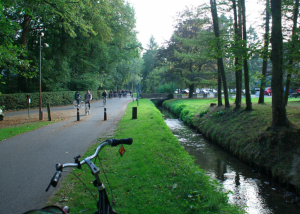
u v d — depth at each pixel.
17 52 14.02
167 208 4.09
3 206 4.11
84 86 37.06
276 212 5.63
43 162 6.63
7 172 5.84
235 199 6.38
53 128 12.50
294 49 9.26
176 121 22.25
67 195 4.48
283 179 7.23
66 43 31.95
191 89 42.50
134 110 15.90
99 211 1.95
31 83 27.73
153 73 59.56
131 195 4.55
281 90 9.10
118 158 6.86
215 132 13.38
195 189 4.97
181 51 37.88
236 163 9.62
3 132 10.90
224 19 16.41
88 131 11.56
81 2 19.61
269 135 8.97
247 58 9.60
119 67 54.78
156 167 6.21
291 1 11.14
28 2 18.64
